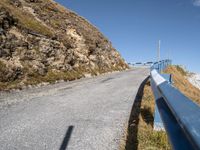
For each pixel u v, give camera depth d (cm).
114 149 560
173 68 4241
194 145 160
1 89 1435
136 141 599
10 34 1852
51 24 2900
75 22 3522
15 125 739
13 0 2655
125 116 834
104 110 928
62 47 2441
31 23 2234
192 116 185
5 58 1688
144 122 734
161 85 457
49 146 577
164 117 329
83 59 2839
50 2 3547
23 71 1748
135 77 2334
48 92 1415
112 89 1498
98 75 2877
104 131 680
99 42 3650
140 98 1170
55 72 2125
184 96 254
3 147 570
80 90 1477
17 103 1071
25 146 576
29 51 1953
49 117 827
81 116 839
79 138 628
